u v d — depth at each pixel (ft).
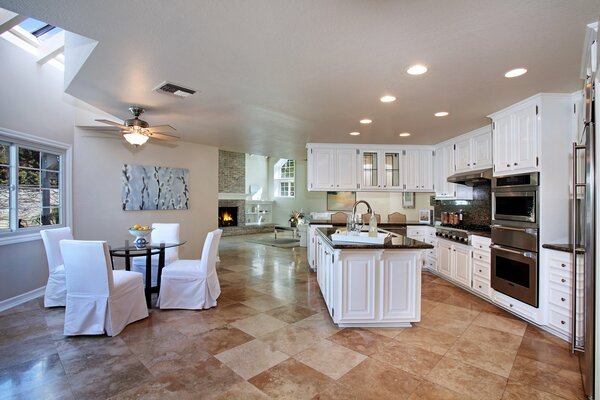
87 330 9.34
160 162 18.19
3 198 11.67
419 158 18.74
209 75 8.37
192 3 5.24
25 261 12.34
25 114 12.18
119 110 11.85
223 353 8.37
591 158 6.25
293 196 40.01
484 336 9.52
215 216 21.22
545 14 5.51
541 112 9.81
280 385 6.95
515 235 10.84
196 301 11.72
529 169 10.26
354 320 10.04
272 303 12.48
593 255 6.14
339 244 10.12
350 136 16.40
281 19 5.72
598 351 5.75
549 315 9.77
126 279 10.20
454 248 14.83
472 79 8.58
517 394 6.68
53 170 13.96
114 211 16.34
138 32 6.21
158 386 6.88
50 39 12.60
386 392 6.73
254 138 17.34
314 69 7.95
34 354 8.29
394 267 10.10
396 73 8.18
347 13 5.51
